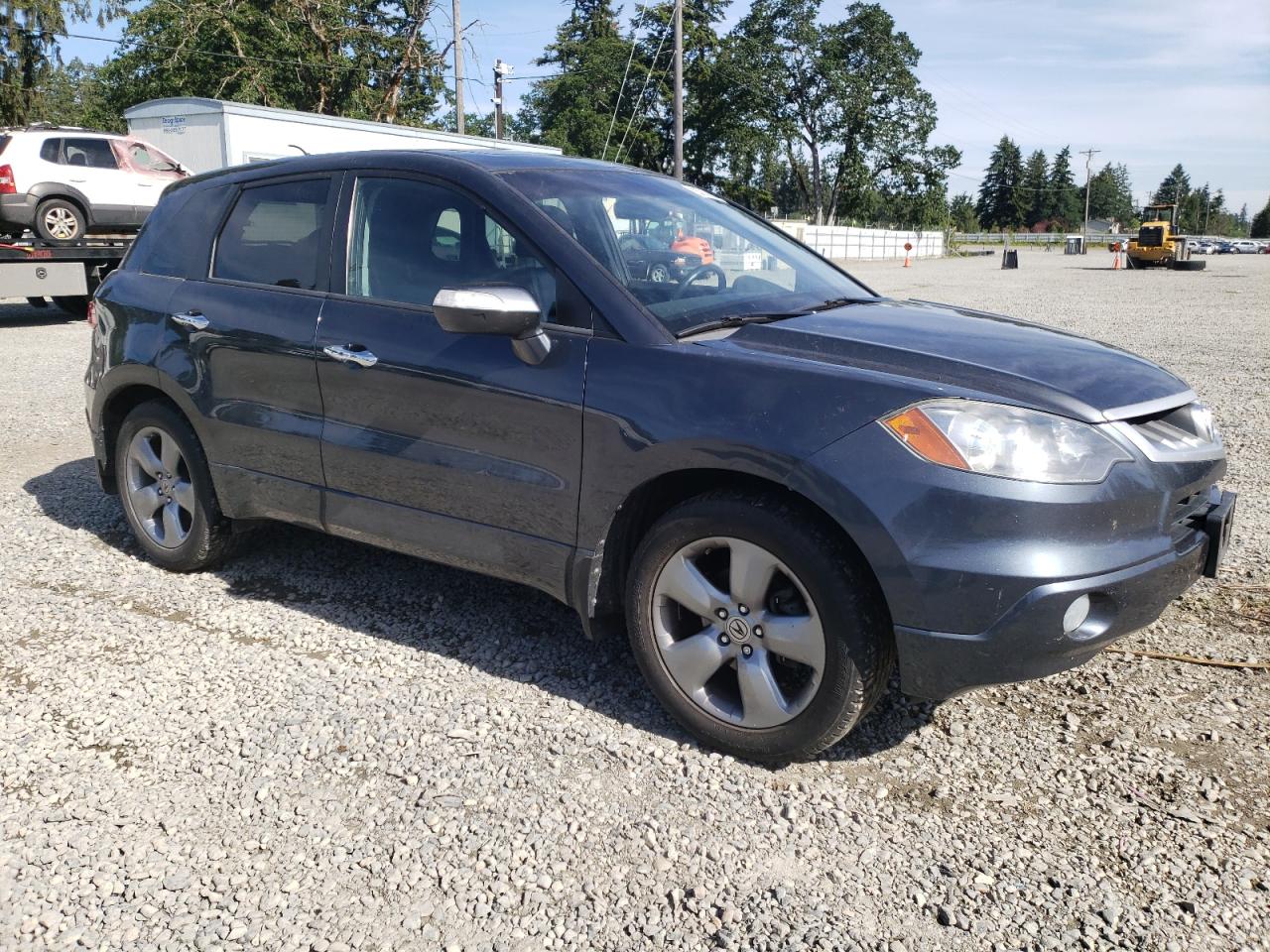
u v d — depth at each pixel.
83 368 9.76
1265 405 7.96
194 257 4.16
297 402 3.69
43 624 3.80
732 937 2.21
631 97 52.62
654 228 3.50
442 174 3.46
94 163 14.74
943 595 2.50
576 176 3.63
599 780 2.79
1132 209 139.62
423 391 3.32
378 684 3.33
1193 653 3.55
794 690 2.90
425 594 4.11
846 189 71.31
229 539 4.23
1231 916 2.27
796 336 2.96
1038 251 73.00
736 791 2.75
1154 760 2.88
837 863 2.46
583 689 3.31
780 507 2.70
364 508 3.57
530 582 3.24
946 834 2.56
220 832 2.56
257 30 36.56
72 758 2.89
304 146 19.64
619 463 2.92
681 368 2.86
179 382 4.04
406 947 2.18
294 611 3.94
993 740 3.00
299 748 2.94
